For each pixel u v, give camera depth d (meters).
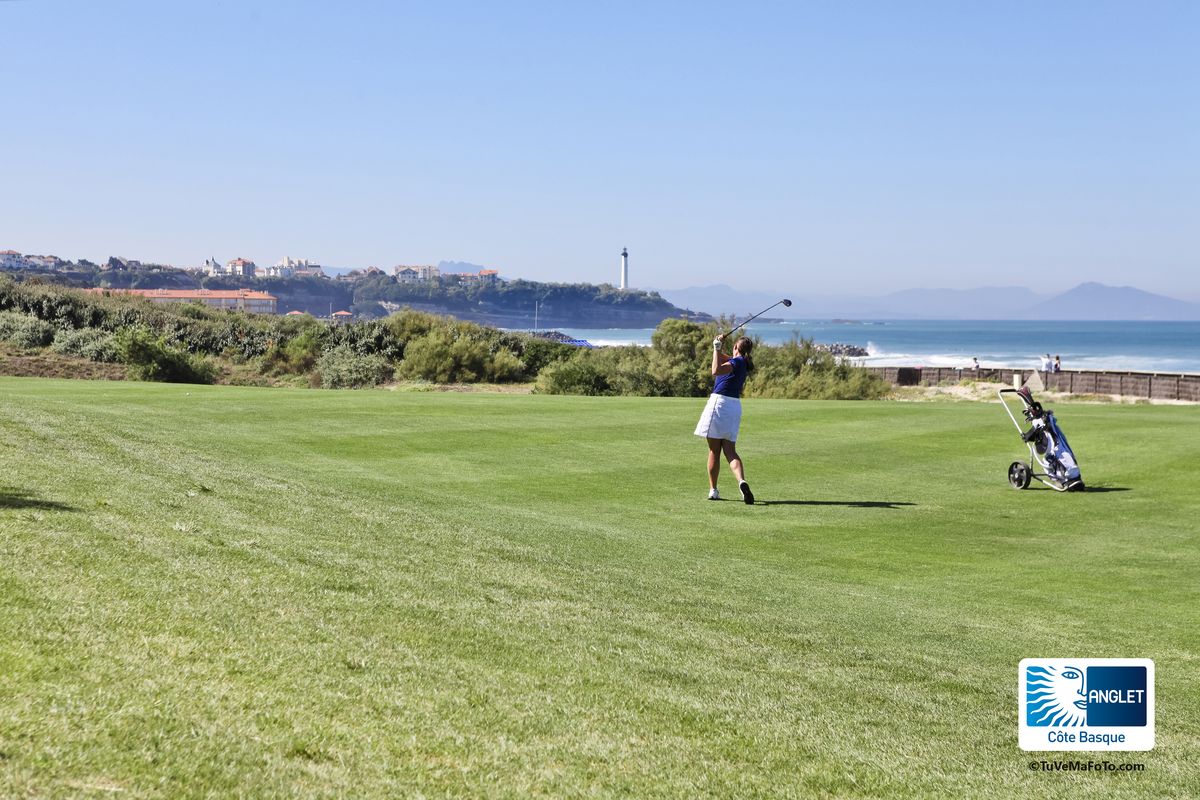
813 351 44.25
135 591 5.35
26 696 3.67
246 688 4.18
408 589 6.50
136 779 3.22
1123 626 7.18
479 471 13.16
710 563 8.80
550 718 4.41
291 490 10.39
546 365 45.25
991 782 4.31
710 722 4.66
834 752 4.47
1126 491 12.84
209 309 51.50
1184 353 123.38
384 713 4.18
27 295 43.19
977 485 13.23
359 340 44.31
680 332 42.25
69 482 8.70
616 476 13.23
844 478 13.59
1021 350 135.25
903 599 7.84
